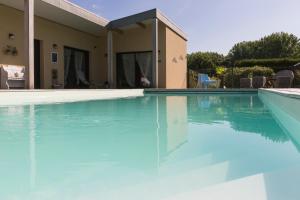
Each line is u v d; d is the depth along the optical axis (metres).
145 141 2.81
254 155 2.24
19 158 2.21
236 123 4.04
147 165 2.01
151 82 15.04
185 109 6.05
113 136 3.09
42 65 12.37
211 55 42.44
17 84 10.12
